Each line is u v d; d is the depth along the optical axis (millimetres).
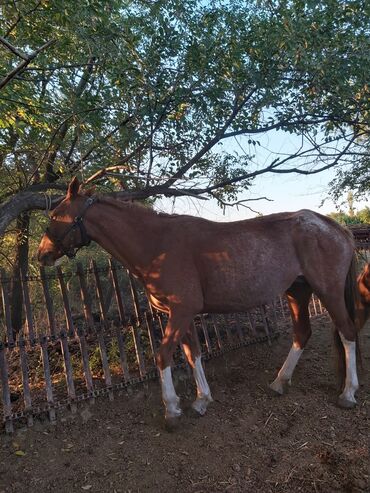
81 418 3586
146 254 3490
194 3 4238
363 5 3760
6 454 3156
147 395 3904
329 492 2656
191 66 4055
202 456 3107
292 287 4066
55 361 4695
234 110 4543
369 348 5043
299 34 3727
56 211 3541
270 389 3971
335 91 4098
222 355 4633
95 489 2809
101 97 4305
